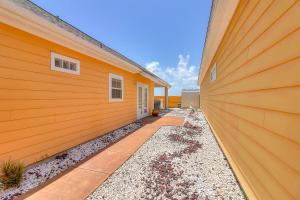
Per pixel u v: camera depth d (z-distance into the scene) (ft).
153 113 40.29
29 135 10.77
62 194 7.88
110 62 20.02
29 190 8.23
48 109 12.21
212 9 12.94
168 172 10.29
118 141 17.35
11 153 9.67
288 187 4.47
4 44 9.32
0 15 8.54
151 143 16.80
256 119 6.79
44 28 10.59
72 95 14.70
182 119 34.65
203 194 8.02
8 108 9.53
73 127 14.85
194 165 11.44
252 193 7.14
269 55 5.72
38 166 11.07
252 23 7.36
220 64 15.97
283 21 4.86
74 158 12.53
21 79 10.26
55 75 12.85
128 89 27.76
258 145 6.57
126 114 27.04
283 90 4.82
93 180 9.19
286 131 4.61
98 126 18.86
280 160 4.90
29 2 12.92
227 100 12.58
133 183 8.98
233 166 10.36
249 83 7.68
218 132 16.94
